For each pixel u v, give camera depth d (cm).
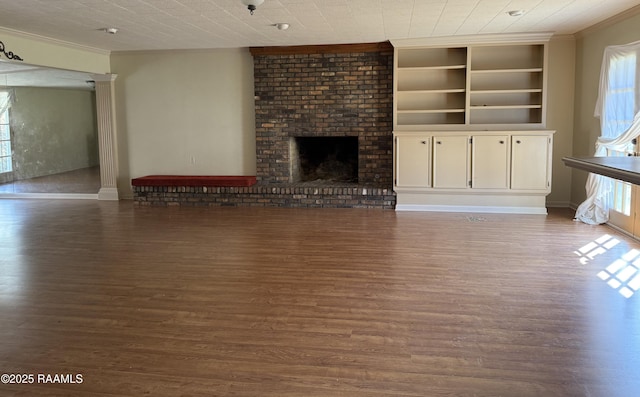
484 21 595
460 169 700
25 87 925
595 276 407
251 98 804
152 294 375
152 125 839
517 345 283
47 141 952
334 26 619
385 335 298
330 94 766
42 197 898
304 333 302
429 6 518
